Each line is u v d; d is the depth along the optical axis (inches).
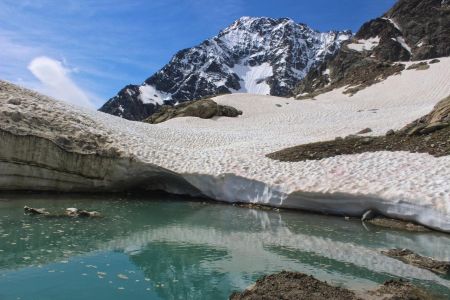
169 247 489.1
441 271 414.6
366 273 407.8
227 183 806.5
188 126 1594.5
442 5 3937.0
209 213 700.0
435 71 2180.1
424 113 1219.2
